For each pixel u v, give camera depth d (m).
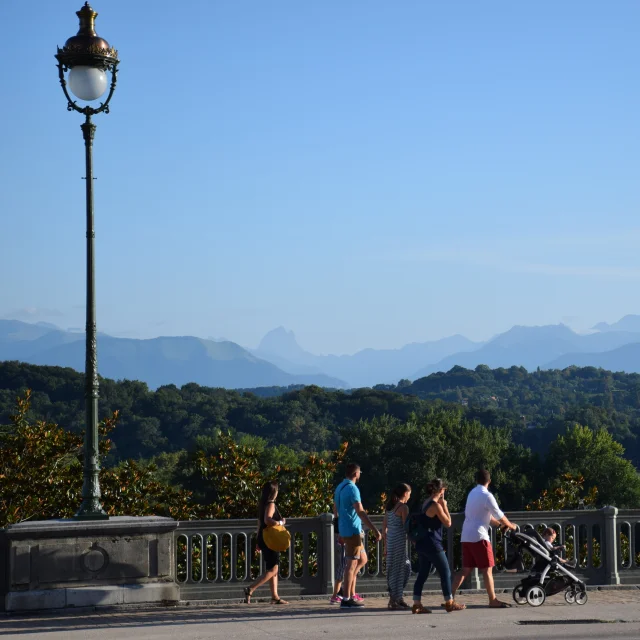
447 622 13.34
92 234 14.78
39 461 20.78
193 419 179.38
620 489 84.19
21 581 13.93
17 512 19.94
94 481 14.75
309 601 15.52
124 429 173.25
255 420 186.00
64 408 147.50
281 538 14.84
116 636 12.20
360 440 83.06
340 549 15.27
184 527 15.26
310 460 22.72
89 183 14.83
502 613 14.17
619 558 17.56
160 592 14.66
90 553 14.34
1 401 144.12
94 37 14.62
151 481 22.17
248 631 12.58
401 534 14.60
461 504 82.25
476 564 14.81
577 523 17.19
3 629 12.73
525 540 14.89
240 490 22.00
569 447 86.12
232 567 15.51
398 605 14.55
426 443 80.50
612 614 14.02
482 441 85.00
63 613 14.01
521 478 85.50
